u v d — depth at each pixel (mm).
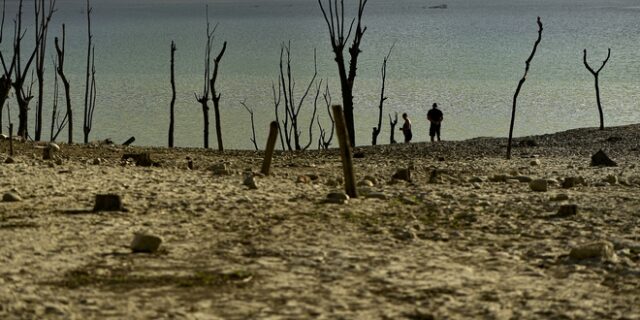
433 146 91188
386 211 34000
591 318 20422
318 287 22578
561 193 41594
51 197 35812
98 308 20234
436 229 30844
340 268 24531
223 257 25609
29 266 23938
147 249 26047
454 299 21781
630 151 81250
